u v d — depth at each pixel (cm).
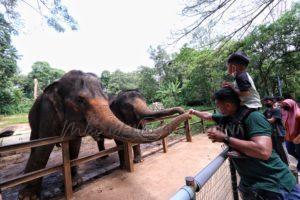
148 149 630
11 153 736
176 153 571
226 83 201
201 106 1750
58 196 365
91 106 339
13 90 2797
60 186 415
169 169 458
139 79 2873
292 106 371
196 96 1714
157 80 2609
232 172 208
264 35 1077
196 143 670
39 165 365
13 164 622
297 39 1080
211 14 564
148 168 468
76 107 349
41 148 362
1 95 2595
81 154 674
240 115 172
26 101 3256
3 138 984
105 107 344
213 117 229
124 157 465
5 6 597
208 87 1462
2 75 2048
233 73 204
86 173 472
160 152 587
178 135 895
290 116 372
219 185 250
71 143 407
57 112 371
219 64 1030
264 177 168
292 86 1455
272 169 167
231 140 160
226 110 181
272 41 1129
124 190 371
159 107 1772
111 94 581
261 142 152
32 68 4222
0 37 906
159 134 294
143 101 514
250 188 173
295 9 1063
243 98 179
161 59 2234
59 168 341
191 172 439
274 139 229
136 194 356
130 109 490
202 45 661
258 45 1143
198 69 1173
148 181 404
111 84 3512
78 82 360
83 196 354
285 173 169
